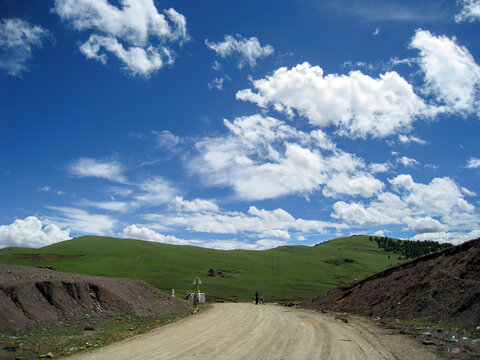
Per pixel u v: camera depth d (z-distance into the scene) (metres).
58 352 11.39
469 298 15.51
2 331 12.86
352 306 27.58
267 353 10.65
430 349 10.80
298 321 20.31
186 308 30.00
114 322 17.84
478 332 12.78
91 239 155.25
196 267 112.50
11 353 10.82
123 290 23.53
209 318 22.30
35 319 14.71
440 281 19.16
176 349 11.42
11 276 17.31
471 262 17.98
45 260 103.81
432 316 16.78
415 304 19.30
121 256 120.38
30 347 11.61
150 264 108.25
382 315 21.45
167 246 157.50
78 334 14.36
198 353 10.71
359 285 31.38
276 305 41.78
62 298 17.47
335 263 151.88
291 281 104.00
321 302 35.03
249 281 96.69
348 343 12.36
